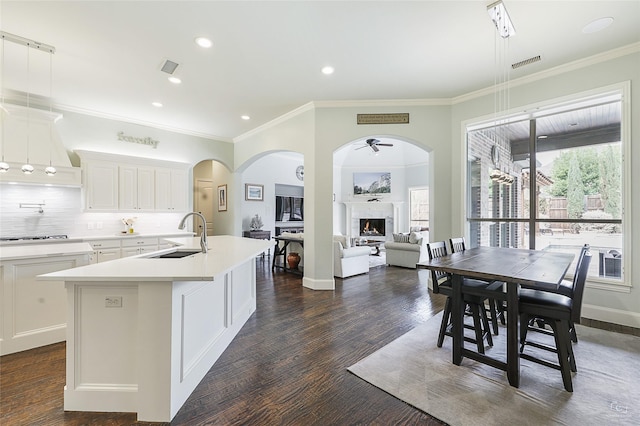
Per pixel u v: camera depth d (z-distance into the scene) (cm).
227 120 558
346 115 472
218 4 248
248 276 346
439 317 345
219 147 672
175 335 179
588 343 272
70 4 245
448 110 462
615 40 302
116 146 529
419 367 232
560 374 221
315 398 194
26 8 249
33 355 246
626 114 315
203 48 316
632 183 313
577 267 212
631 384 206
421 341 280
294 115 512
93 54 325
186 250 303
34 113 423
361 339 285
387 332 302
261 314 355
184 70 363
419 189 976
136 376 179
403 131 467
